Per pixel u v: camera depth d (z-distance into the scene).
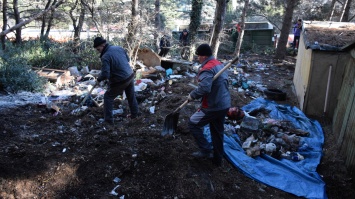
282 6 18.78
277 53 14.41
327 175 4.33
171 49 12.34
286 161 4.40
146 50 9.24
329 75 6.30
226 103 3.73
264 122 5.54
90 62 9.47
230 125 5.31
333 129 5.77
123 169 3.80
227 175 4.00
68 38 12.78
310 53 6.54
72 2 11.30
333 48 6.12
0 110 5.37
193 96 3.64
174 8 21.69
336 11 19.84
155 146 4.27
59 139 4.43
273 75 11.05
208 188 3.70
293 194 3.80
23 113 5.44
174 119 4.29
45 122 5.06
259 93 8.23
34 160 3.80
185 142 4.54
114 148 4.16
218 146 3.97
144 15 10.41
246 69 11.46
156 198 3.51
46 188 3.49
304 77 7.19
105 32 10.48
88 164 3.84
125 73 4.88
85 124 5.02
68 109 5.84
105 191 3.54
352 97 4.67
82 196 3.46
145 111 5.75
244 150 4.60
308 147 4.91
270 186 3.91
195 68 9.19
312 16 20.53
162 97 6.48
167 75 8.61
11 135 4.48
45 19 13.28
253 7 19.16
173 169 3.87
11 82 6.52
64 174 3.66
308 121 6.04
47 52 9.64
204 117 3.76
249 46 17.64
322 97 6.48
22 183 3.47
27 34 18.27
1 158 3.75
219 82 3.65
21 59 7.64
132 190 3.56
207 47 3.67
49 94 6.70
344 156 4.64
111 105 5.04
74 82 7.79
